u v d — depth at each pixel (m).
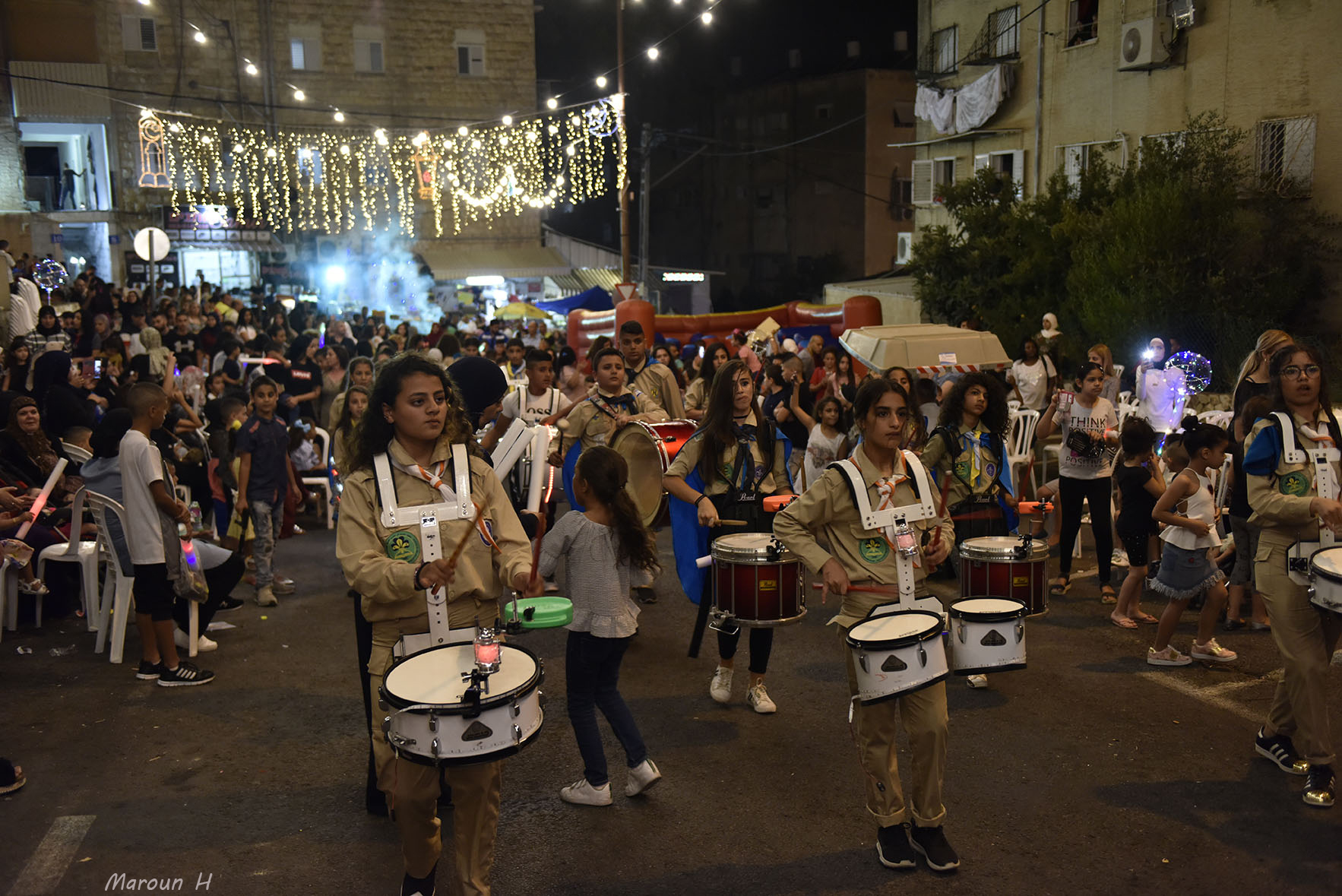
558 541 4.96
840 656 7.23
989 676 6.73
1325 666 4.98
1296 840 4.63
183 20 34.25
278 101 35.75
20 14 32.53
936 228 23.86
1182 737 5.76
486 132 38.16
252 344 17.33
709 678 6.84
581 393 10.91
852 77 46.72
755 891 4.30
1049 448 11.01
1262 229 18.11
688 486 6.22
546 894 4.29
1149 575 7.84
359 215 37.25
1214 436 6.65
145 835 4.79
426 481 3.98
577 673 5.01
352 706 6.41
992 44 26.59
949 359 11.88
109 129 33.62
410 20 36.97
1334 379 16.39
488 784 3.84
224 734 5.97
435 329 21.66
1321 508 4.73
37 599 7.89
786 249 50.22
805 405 13.55
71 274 33.19
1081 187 20.50
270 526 8.54
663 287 44.56
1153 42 20.44
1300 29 18.28
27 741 5.85
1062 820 4.84
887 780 4.44
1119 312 17.28
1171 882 4.31
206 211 33.50
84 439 8.82
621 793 5.21
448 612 3.97
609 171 49.97
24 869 4.49
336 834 4.82
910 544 4.43
